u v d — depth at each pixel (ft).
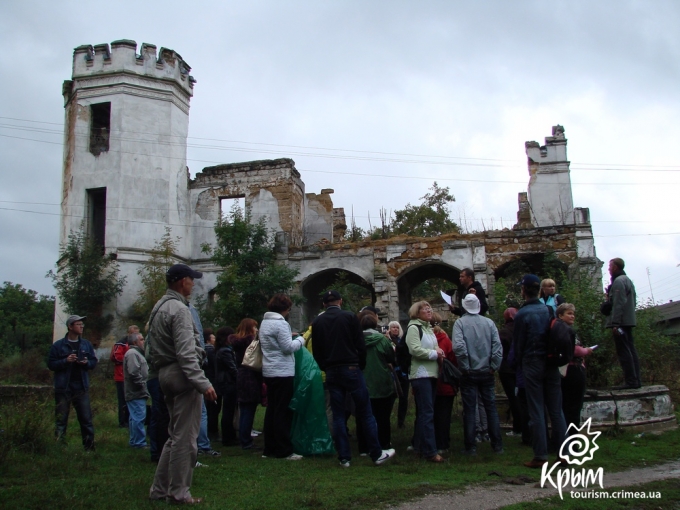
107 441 30.89
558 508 17.42
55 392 28.25
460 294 86.17
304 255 86.43
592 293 37.70
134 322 80.89
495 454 25.88
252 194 92.89
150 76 88.22
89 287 78.79
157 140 87.92
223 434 30.53
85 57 88.48
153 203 86.38
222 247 82.58
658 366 41.16
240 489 19.88
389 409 26.86
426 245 82.79
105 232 84.33
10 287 168.76
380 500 18.65
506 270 83.05
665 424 30.25
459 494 19.30
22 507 17.20
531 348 23.17
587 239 78.18
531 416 23.12
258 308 76.84
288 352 26.27
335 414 24.34
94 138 87.56
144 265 83.87
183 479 18.02
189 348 17.94
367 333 27.48
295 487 19.98
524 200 101.40
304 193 102.37
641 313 42.60
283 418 26.04
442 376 25.62
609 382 34.42
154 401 24.90
